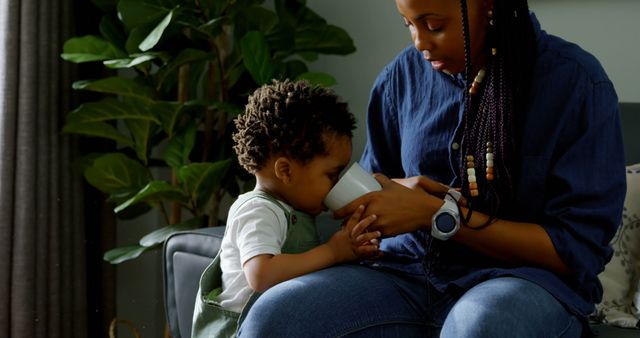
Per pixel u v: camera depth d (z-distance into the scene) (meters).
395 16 2.43
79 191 2.32
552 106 1.26
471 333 1.05
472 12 1.26
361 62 2.48
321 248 1.28
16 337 2.20
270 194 1.37
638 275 1.60
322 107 1.34
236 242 1.33
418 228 1.27
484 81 1.32
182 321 1.64
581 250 1.21
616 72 2.12
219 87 2.39
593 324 1.53
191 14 2.18
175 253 1.65
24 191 2.19
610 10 2.11
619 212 1.23
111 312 2.44
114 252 2.14
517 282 1.16
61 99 2.27
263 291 1.26
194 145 2.35
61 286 2.30
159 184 2.08
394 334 1.25
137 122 2.23
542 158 1.26
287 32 2.24
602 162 1.23
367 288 1.24
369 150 1.54
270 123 1.33
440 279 1.29
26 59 2.18
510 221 1.28
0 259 2.19
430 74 1.40
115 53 2.15
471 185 1.28
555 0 2.17
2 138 2.17
